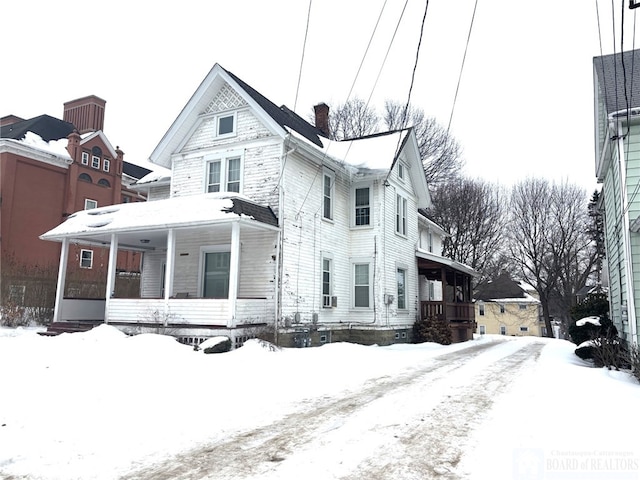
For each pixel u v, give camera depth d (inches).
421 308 810.8
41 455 171.6
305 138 625.0
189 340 478.6
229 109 609.9
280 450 180.4
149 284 671.1
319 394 288.0
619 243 485.1
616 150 457.7
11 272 713.6
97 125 1243.8
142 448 182.1
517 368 412.8
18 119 1224.8
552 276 1550.2
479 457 170.7
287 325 538.0
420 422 221.0
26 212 975.6
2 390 248.5
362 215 695.7
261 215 521.7
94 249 1112.8
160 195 730.2
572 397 272.5
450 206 1472.7
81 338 415.5
